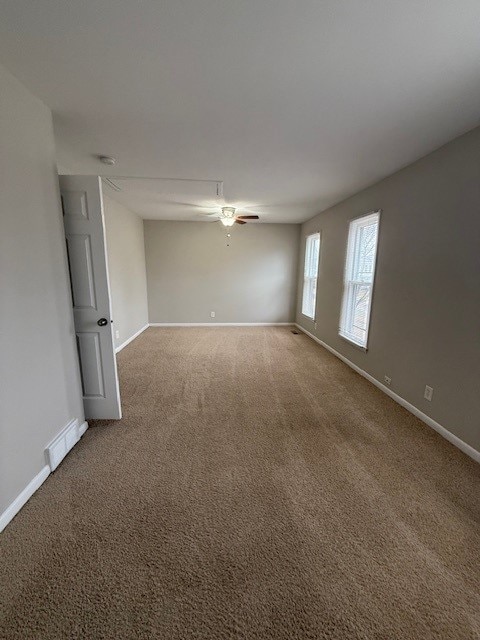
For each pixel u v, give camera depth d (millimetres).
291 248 6297
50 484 1748
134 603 1138
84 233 2160
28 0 1072
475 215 2006
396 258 2896
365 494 1709
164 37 1256
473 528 1489
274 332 5914
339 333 4258
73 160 2715
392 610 1127
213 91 1655
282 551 1357
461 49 1301
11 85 1501
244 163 2756
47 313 1823
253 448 2141
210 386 3254
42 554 1324
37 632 1043
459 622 1090
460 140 2119
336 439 2264
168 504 1620
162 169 2930
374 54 1345
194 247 6117
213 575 1244
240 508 1601
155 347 4797
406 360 2762
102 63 1423
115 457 2016
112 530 1452
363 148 2385
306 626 1075
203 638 1036
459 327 2154
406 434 2338
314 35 1238
